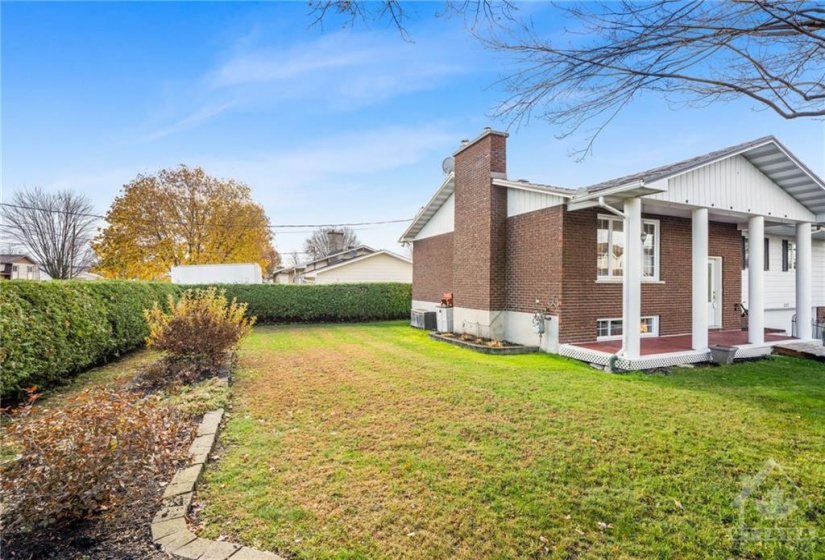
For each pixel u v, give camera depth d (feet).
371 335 43.73
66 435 9.01
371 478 11.41
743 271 40.88
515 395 19.35
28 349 18.65
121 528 8.96
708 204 27.37
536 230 32.63
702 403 18.11
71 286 23.82
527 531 9.05
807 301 32.40
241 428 15.25
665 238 34.96
